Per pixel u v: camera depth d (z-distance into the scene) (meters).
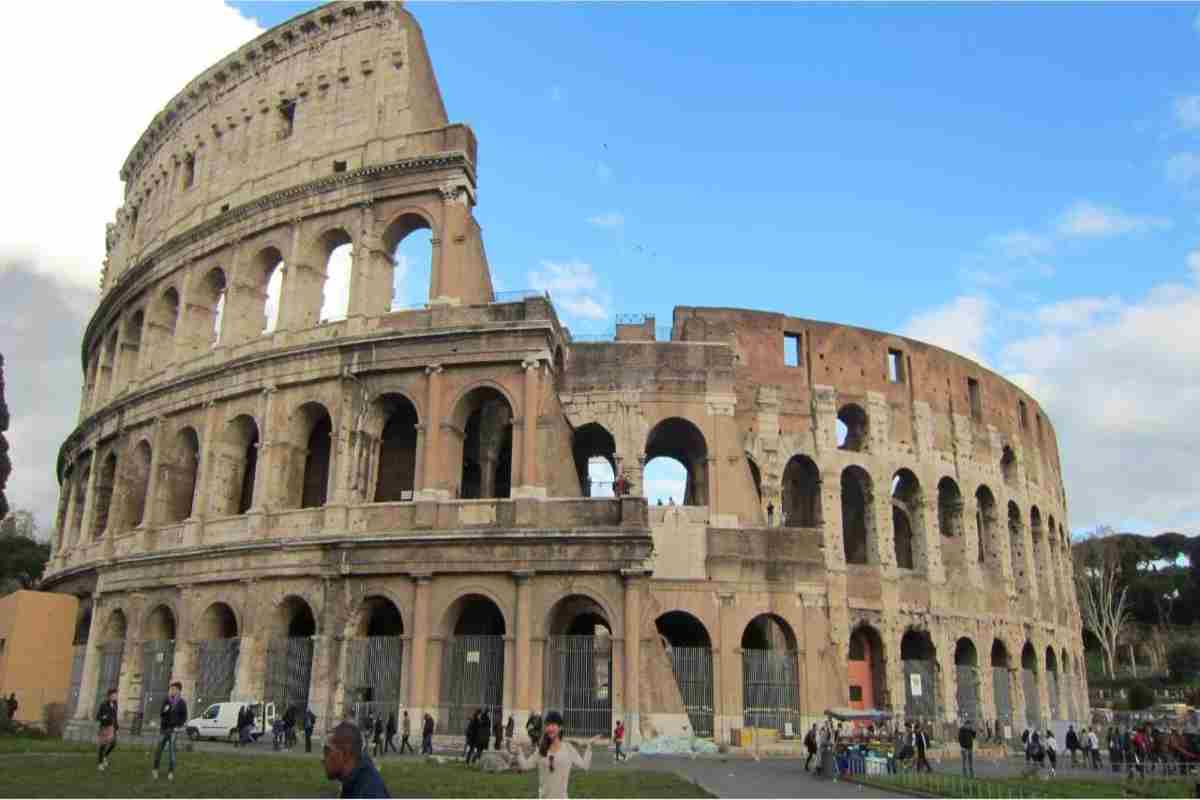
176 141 81.00
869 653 72.75
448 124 63.78
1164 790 43.47
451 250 60.81
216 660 59.44
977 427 85.75
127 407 73.94
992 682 77.69
